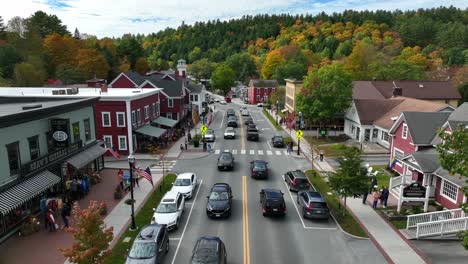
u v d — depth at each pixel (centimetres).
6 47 7706
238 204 2475
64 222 2041
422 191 2280
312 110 4950
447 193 2402
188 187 2595
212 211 2183
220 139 5128
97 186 2867
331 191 2762
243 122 6944
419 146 2898
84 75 8494
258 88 11069
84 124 2995
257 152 4247
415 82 6300
